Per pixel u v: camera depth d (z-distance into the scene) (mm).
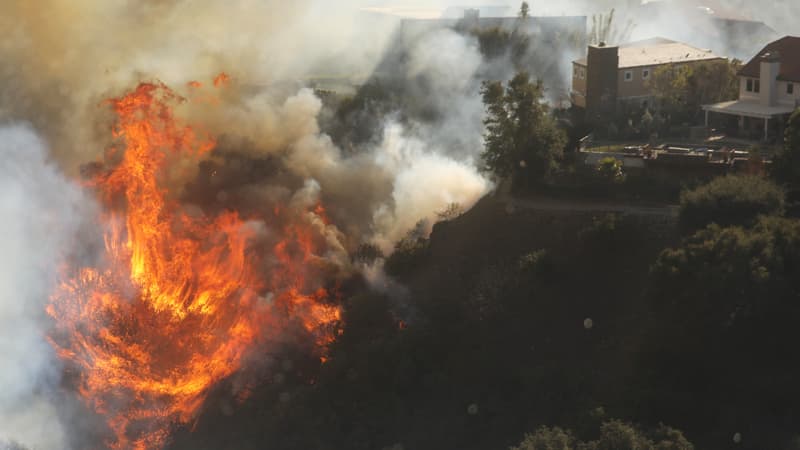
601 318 49531
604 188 57594
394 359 51062
